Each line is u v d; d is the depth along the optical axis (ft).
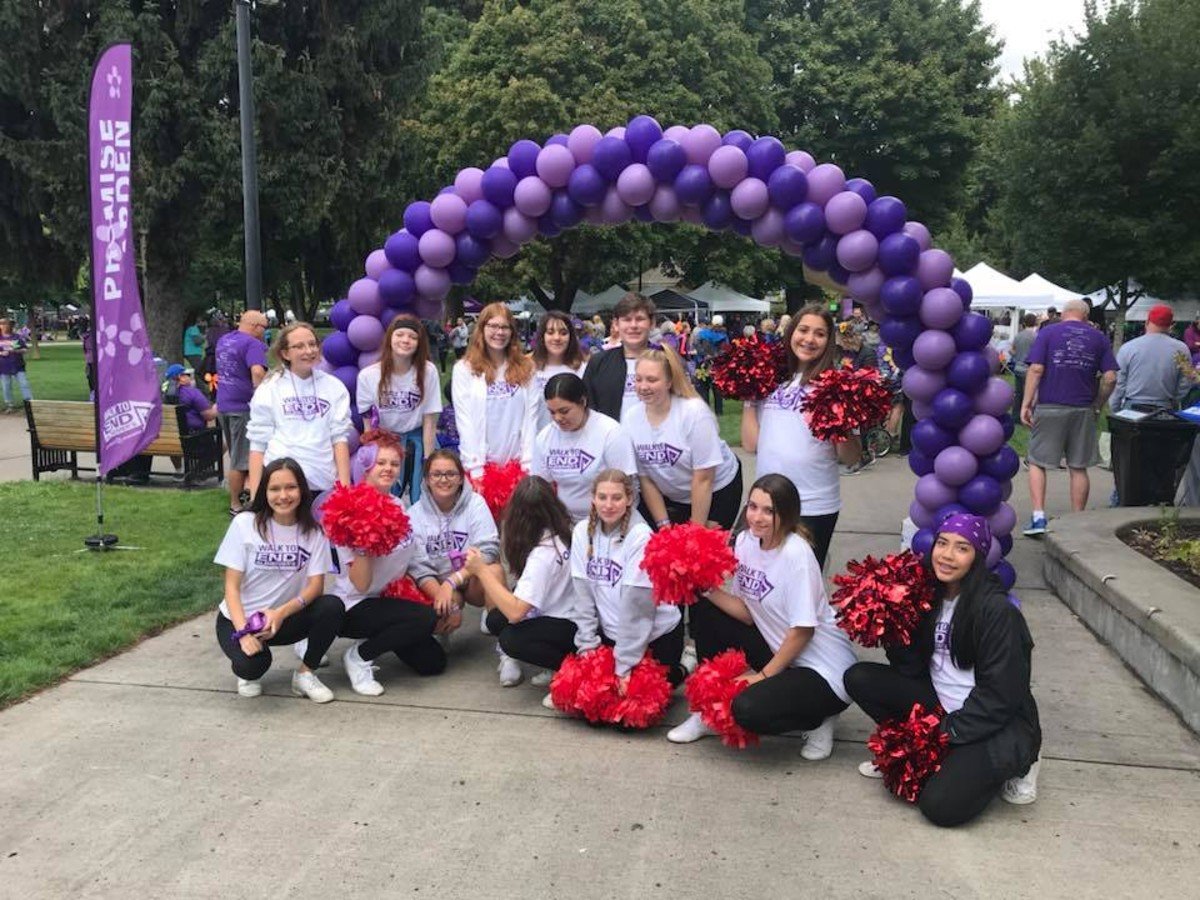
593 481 14.16
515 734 12.35
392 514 13.67
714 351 51.67
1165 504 22.03
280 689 13.84
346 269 64.90
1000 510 16.07
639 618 12.57
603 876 9.02
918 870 9.14
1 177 52.24
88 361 45.19
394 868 9.14
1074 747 11.85
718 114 78.74
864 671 11.25
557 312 17.87
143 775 11.00
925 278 15.84
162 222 52.60
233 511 25.81
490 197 18.29
